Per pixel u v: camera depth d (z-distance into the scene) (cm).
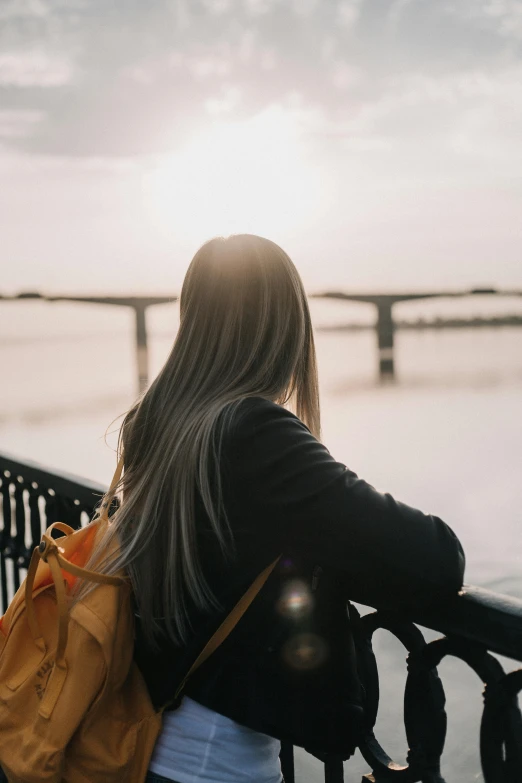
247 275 140
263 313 139
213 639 130
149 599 135
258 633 129
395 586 119
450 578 119
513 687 119
